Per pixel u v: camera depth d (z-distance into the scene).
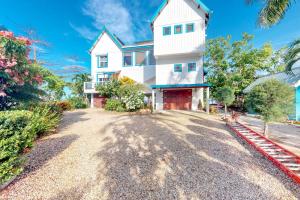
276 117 6.91
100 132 8.04
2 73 5.52
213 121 10.63
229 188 3.70
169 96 16.78
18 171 3.64
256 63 20.12
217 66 22.23
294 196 3.46
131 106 14.84
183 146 6.10
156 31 15.45
